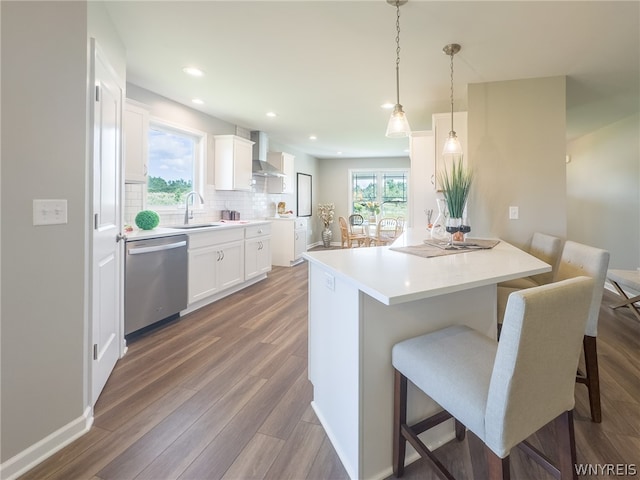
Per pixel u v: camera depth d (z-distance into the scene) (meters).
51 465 1.40
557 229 2.86
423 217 3.88
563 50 2.42
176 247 3.09
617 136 4.21
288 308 3.55
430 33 2.22
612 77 2.88
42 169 1.40
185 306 3.24
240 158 4.53
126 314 2.59
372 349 1.30
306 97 3.56
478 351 1.22
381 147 6.77
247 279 4.34
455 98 3.53
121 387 2.00
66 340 1.52
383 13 2.00
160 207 3.78
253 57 2.62
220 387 2.02
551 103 2.87
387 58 2.60
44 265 1.43
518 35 2.23
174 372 2.19
